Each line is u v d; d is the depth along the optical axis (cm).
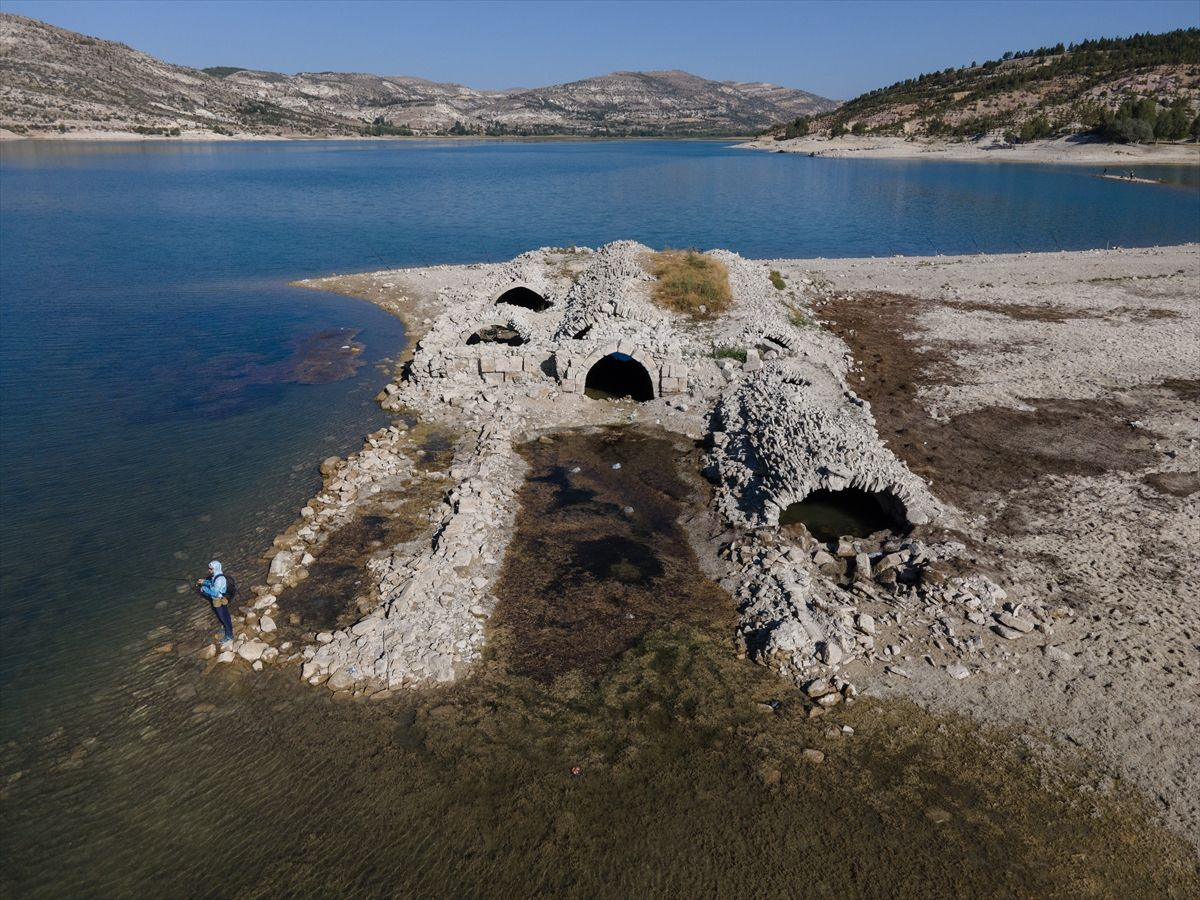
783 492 2422
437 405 3359
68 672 1809
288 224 8281
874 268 6097
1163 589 2030
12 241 6862
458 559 2178
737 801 1481
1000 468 2756
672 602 2067
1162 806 1448
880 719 1662
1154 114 15150
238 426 3141
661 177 14162
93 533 2356
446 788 1511
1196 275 5594
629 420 3259
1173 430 3038
